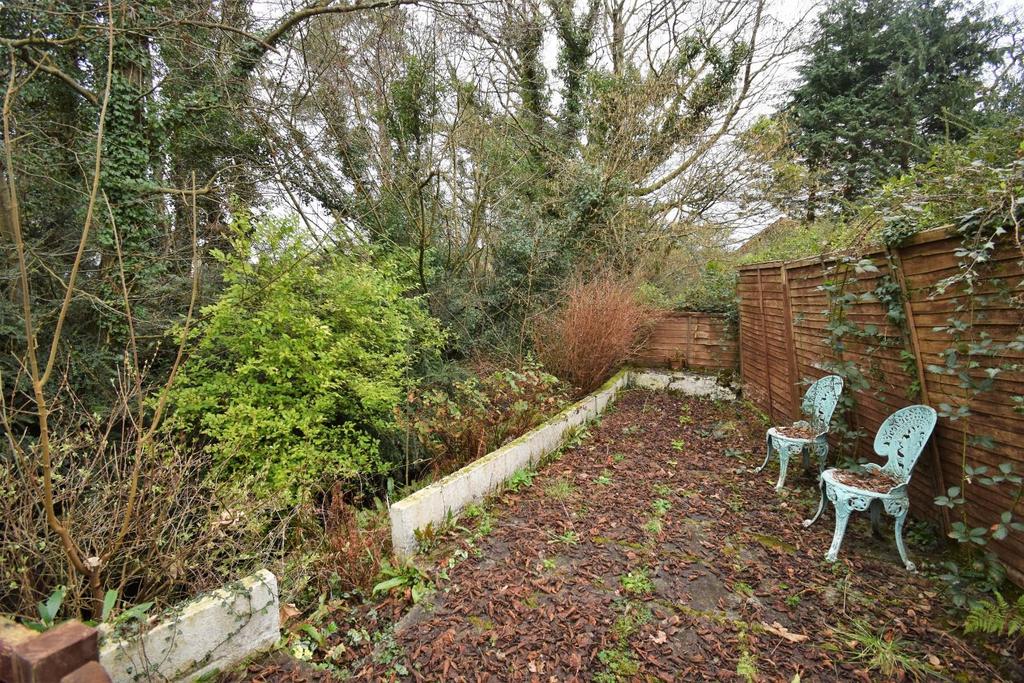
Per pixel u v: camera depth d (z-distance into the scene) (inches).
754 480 158.9
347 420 196.7
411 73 314.5
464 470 137.3
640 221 349.1
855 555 110.8
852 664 79.0
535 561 112.0
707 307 302.5
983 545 91.8
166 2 238.1
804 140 457.7
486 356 288.8
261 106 272.4
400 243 327.0
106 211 240.5
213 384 172.1
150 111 261.0
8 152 83.3
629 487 154.7
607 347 246.7
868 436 138.9
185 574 88.2
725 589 100.7
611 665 80.0
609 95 350.0
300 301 184.5
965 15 433.7
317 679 77.9
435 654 83.1
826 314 148.1
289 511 135.6
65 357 210.1
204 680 75.9
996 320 90.0
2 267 218.4
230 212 241.8
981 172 93.0
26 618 74.4
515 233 331.9
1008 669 76.4
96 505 89.7
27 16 227.8
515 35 280.8
